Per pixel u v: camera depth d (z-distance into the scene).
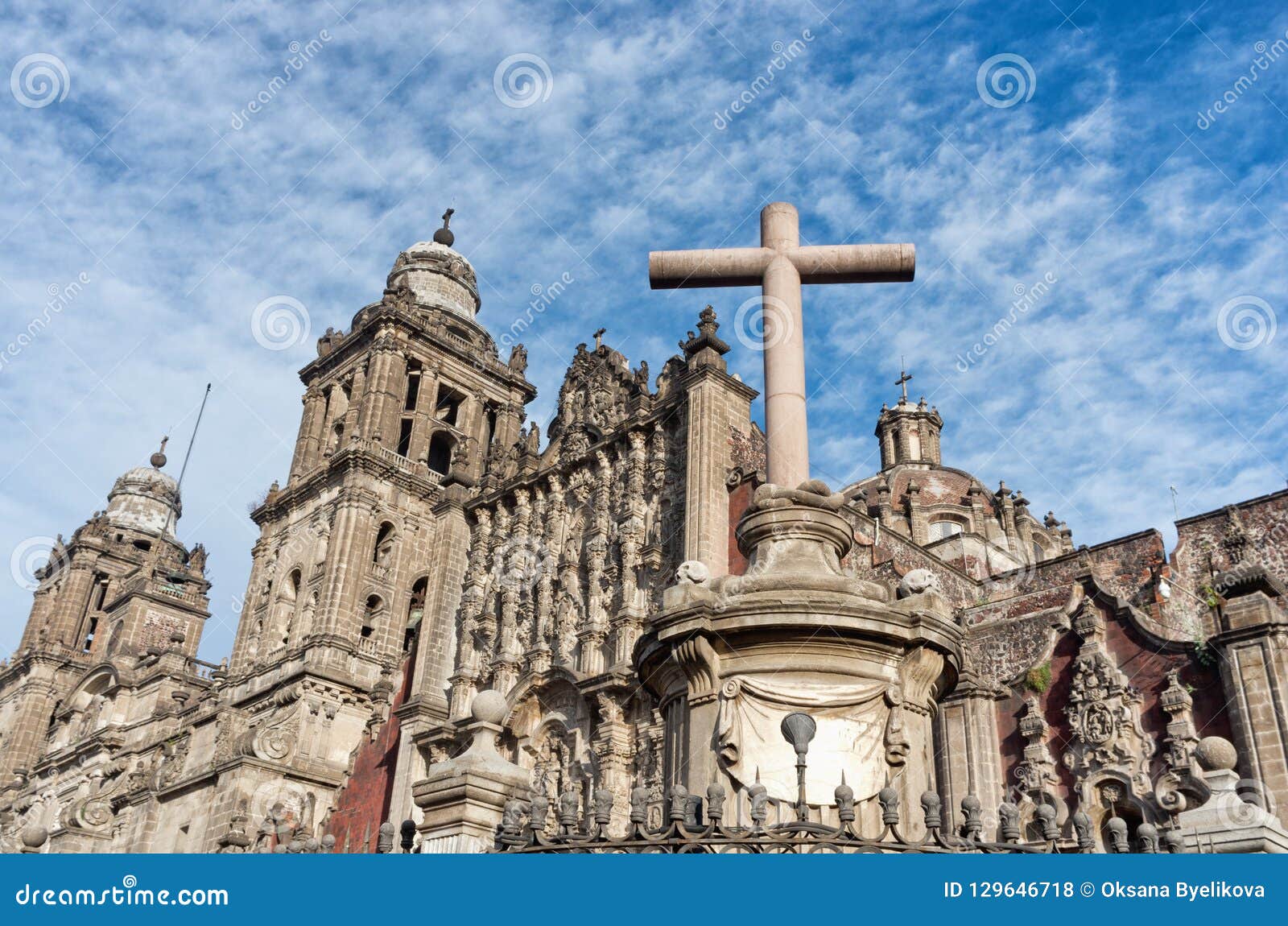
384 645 53.97
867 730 11.99
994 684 29.75
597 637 36.78
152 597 78.44
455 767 14.42
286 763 48.38
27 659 81.00
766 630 12.15
